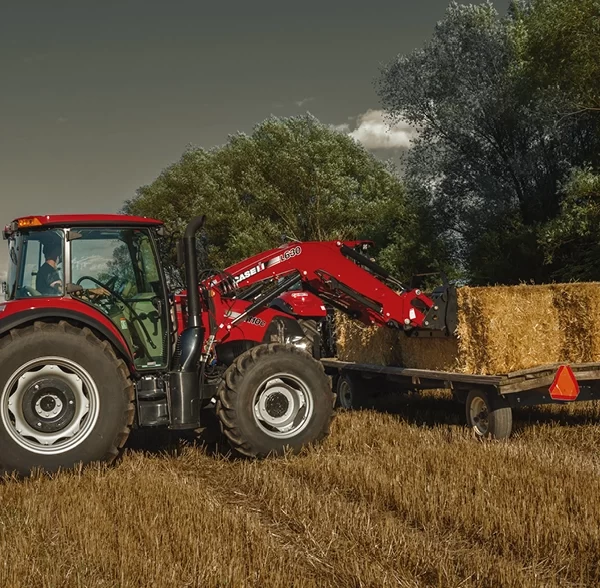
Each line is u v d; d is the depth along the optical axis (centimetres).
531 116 2041
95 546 427
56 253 649
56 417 613
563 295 761
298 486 569
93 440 614
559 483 542
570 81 1842
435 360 839
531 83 1964
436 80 2416
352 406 1005
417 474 571
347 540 443
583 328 750
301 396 702
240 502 548
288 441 686
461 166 2430
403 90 2444
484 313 742
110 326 640
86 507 501
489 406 733
